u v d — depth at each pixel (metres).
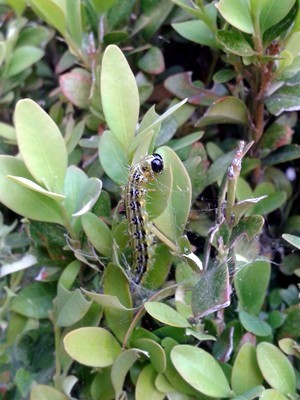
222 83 0.13
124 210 0.12
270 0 0.11
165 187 0.10
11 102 0.15
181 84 0.13
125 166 0.11
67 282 0.11
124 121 0.11
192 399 0.11
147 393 0.10
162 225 0.11
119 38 0.14
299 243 0.10
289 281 0.13
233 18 0.11
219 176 0.12
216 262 0.10
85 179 0.12
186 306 0.11
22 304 0.12
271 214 0.14
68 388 0.11
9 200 0.11
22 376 0.12
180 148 0.13
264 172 0.13
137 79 0.14
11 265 0.13
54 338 0.13
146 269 0.11
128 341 0.11
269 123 0.14
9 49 0.14
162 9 0.14
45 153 0.11
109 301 0.10
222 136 0.14
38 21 0.16
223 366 0.11
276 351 0.10
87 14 0.14
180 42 0.14
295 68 0.12
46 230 0.12
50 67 0.16
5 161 0.11
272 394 0.10
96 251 0.12
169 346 0.11
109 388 0.11
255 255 0.11
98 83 0.13
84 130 0.14
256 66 0.12
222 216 0.10
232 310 0.12
